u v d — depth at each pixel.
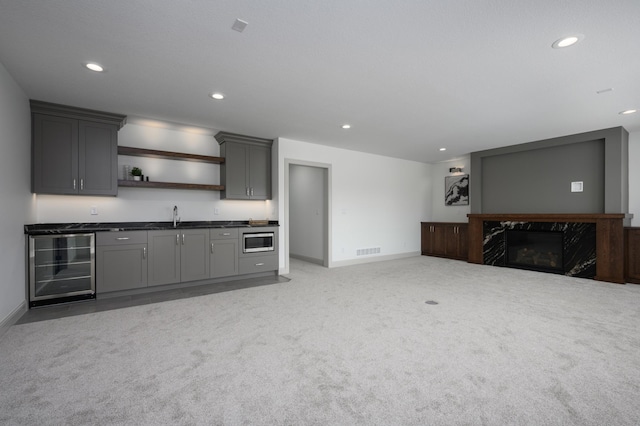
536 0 1.85
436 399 1.71
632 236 4.53
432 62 2.63
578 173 5.22
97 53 2.46
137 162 4.36
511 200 6.07
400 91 3.25
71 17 1.99
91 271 3.63
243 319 3.00
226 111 3.86
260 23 2.08
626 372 2.00
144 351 2.31
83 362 2.13
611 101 3.54
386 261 6.70
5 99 2.69
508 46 2.37
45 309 3.30
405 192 7.39
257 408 1.63
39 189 3.46
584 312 3.20
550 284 4.46
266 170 5.28
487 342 2.46
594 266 4.77
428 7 1.91
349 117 4.12
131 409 1.62
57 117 3.57
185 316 3.09
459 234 6.88
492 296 3.83
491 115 4.05
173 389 1.81
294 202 7.17
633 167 4.88
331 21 2.06
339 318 3.03
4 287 2.69
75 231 3.51
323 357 2.21
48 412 1.59
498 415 1.57
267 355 2.24
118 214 4.23
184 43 2.32
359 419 1.54
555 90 3.22
